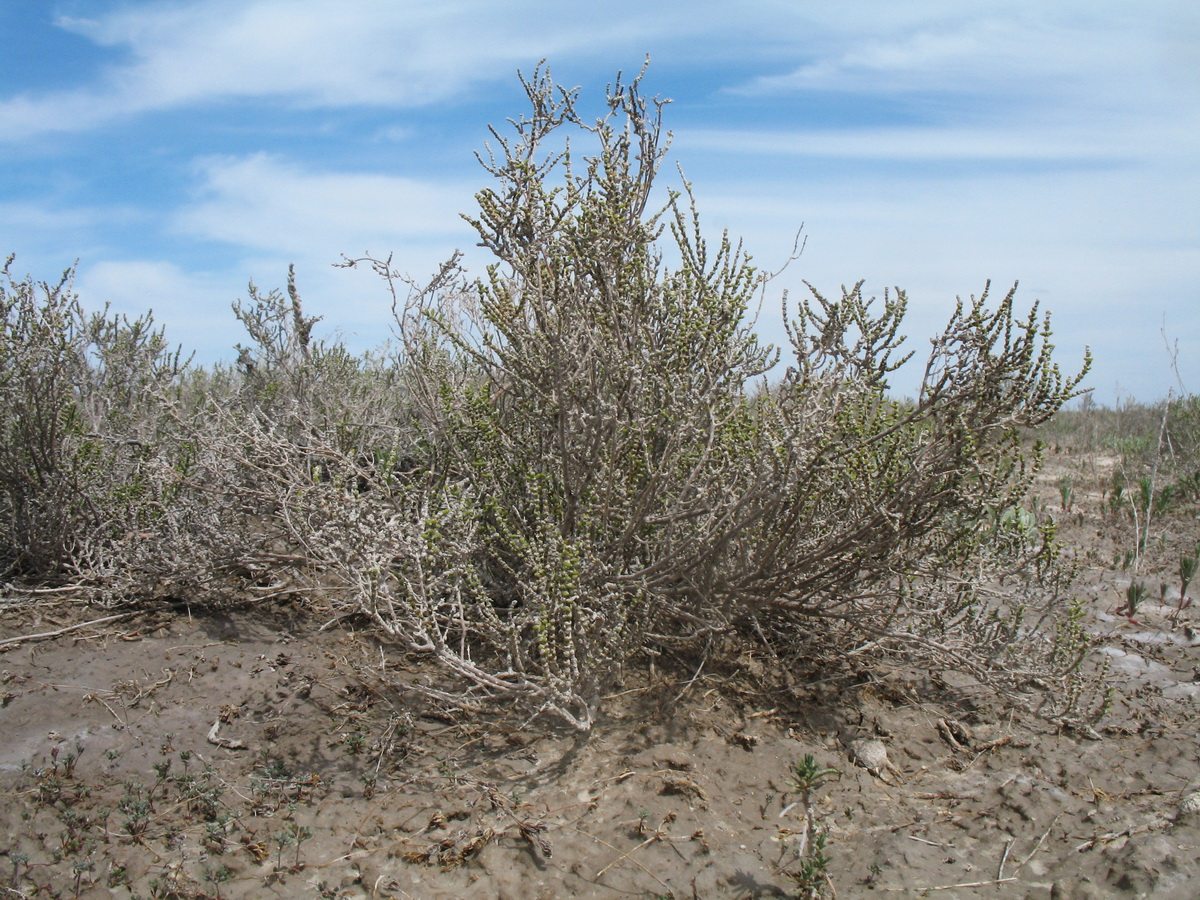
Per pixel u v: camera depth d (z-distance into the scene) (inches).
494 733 122.8
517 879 92.8
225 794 107.2
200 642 149.9
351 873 93.7
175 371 231.5
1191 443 342.6
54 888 90.0
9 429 170.6
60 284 170.9
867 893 90.9
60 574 172.4
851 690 136.4
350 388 237.5
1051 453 388.5
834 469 120.6
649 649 139.1
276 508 174.4
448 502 129.4
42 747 116.9
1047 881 92.3
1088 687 137.9
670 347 132.8
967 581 130.2
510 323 130.1
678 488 134.3
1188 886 88.2
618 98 130.1
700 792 107.8
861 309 124.3
